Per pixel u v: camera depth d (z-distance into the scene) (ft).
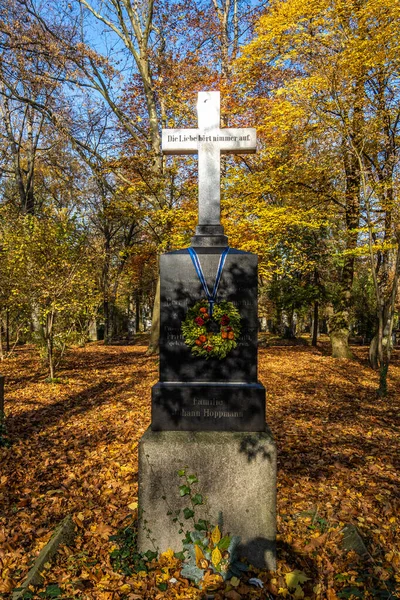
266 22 44.47
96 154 57.06
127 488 15.78
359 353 67.10
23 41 51.83
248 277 12.25
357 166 44.96
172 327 12.29
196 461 11.15
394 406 30.99
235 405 11.82
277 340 91.40
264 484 11.08
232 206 45.57
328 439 22.38
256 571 10.70
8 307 42.47
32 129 72.74
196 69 56.85
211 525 11.10
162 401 11.91
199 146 13.64
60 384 36.73
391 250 43.55
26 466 18.17
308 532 12.66
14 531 12.55
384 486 16.21
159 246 49.60
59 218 40.96
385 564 11.10
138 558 10.99
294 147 47.78
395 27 35.45
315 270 72.79
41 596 9.50
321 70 37.70
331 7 40.98
